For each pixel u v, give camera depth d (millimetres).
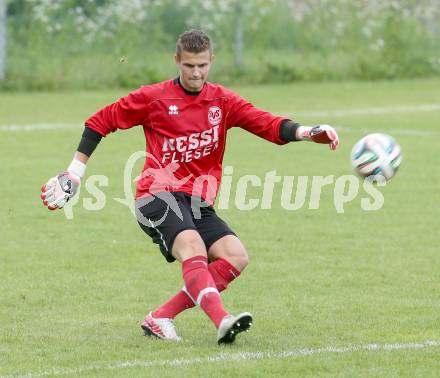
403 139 61281
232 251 22859
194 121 23328
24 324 24828
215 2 91375
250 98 81125
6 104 74938
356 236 35875
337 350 22328
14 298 27500
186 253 22469
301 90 87438
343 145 58375
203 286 22219
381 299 27391
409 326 24578
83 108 73188
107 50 86438
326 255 32938
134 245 34406
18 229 36750
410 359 21688
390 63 98500
